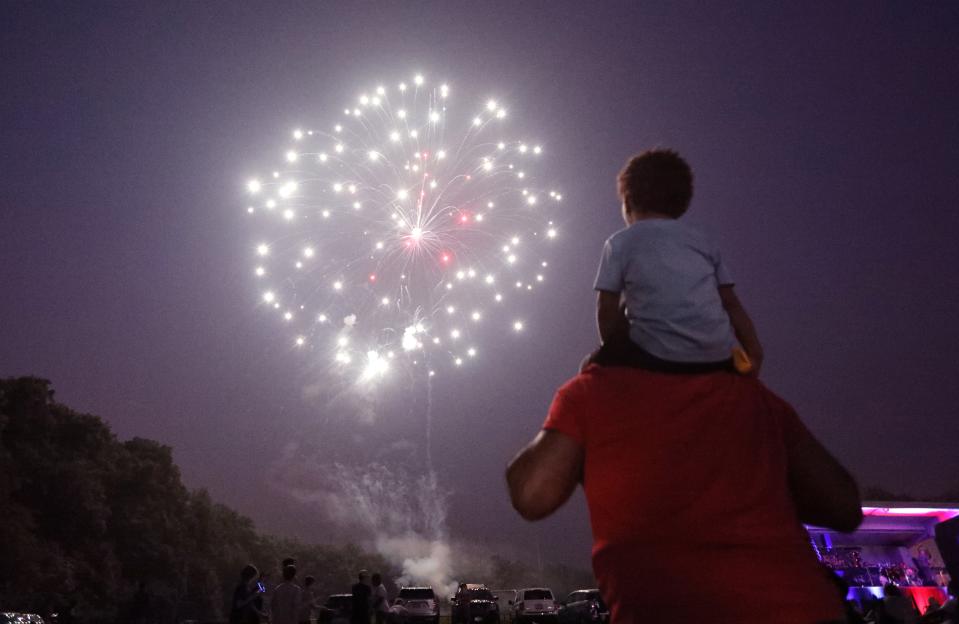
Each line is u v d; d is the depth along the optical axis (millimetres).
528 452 1351
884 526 11477
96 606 46031
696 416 1273
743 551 1188
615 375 1354
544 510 1301
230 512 81812
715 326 1403
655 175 1636
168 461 62062
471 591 32094
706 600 1160
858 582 11070
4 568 39375
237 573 73625
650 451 1254
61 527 46438
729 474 1236
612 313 1505
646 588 1195
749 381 1362
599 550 1260
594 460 1297
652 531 1213
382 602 16922
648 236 1494
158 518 57062
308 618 13531
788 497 1285
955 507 11133
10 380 48500
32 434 48469
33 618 24219
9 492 42688
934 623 8055
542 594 31172
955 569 6848
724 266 1551
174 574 55688
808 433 1409
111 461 55562
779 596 1157
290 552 103250
